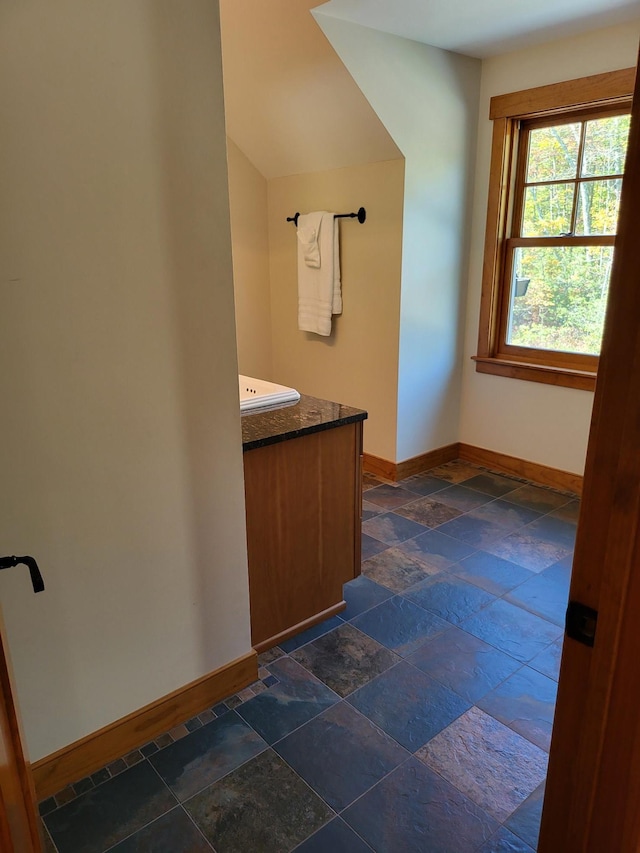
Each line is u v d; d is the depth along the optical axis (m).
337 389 3.80
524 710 1.83
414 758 1.65
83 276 1.32
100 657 1.56
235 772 1.61
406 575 2.58
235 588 1.81
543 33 2.81
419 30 2.77
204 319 1.54
